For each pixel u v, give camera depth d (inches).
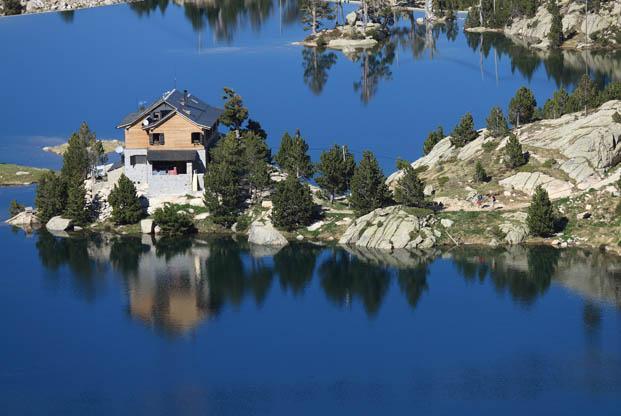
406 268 3971.5
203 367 3056.1
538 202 4141.2
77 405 2802.7
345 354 3134.8
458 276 3838.6
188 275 3983.8
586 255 3971.5
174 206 4677.7
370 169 4379.9
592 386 2832.2
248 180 4658.0
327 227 4485.7
